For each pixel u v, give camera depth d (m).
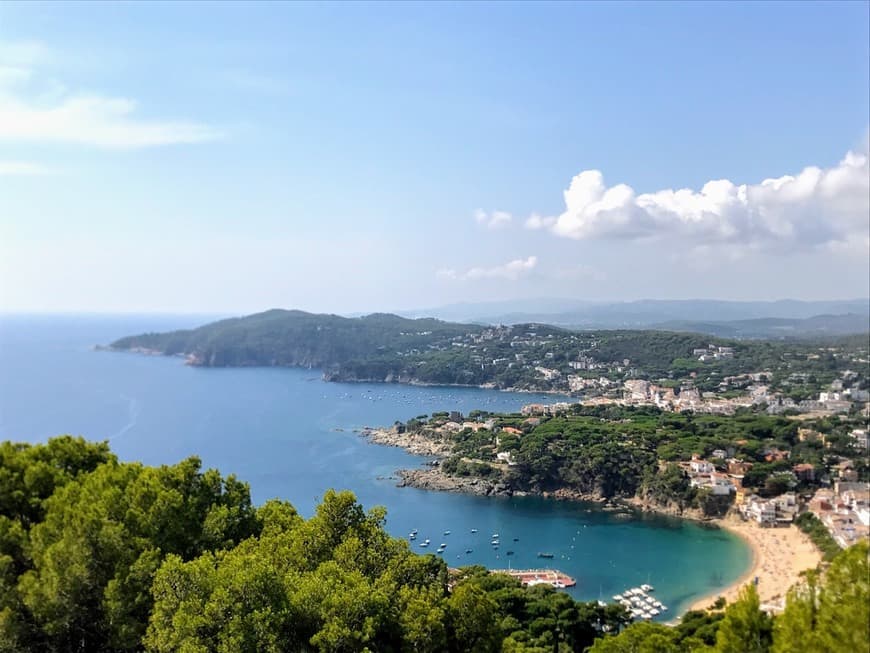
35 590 38.00
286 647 34.81
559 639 90.50
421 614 38.81
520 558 142.25
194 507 47.28
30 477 48.12
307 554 45.06
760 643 30.92
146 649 36.50
